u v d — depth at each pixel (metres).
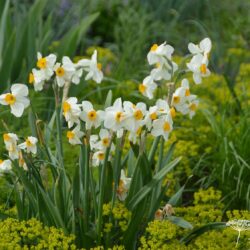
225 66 8.27
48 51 7.75
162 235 4.15
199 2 10.77
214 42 9.69
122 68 7.90
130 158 4.63
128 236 4.31
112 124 3.86
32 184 4.17
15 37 7.07
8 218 4.21
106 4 10.48
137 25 9.87
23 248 4.02
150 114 3.93
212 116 6.39
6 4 7.56
